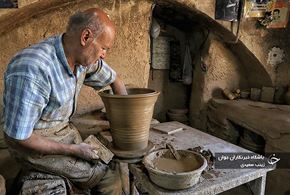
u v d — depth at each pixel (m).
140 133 1.53
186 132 1.94
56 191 1.40
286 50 2.86
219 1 2.55
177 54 3.33
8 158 2.03
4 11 1.75
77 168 1.52
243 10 2.61
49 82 1.33
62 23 2.21
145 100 1.45
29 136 1.30
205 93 3.05
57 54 1.38
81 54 1.36
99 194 1.63
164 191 1.20
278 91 2.92
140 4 2.43
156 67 3.29
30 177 1.48
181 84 3.49
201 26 2.91
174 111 3.36
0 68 2.14
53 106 1.42
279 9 2.67
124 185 1.71
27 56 1.31
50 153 1.41
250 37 2.74
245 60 2.97
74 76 1.47
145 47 2.57
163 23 3.17
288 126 2.15
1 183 1.38
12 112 1.26
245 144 2.64
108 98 1.46
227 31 2.69
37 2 1.82
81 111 2.44
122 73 2.54
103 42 1.33
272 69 2.88
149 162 1.31
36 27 2.16
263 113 2.49
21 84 1.25
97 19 1.29
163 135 1.88
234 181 1.31
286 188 2.13
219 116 2.82
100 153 1.49
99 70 1.67
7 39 2.11
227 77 3.08
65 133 1.56
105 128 2.08
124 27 2.44
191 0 2.45
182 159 1.37
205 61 2.97
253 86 3.13
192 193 1.20
